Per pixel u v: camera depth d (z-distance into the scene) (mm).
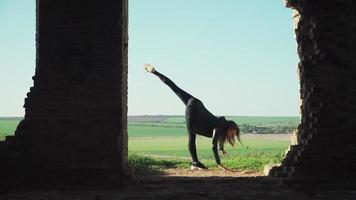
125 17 7641
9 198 6535
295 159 7355
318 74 7441
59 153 7125
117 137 7121
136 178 7594
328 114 7348
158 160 11000
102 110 7160
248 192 6840
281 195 6664
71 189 7047
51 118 7172
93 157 7105
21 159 7117
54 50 7242
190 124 9531
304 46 7715
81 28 7250
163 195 6652
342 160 7227
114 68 7203
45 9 7273
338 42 7484
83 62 7219
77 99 7180
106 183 7047
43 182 7078
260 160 10375
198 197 6547
